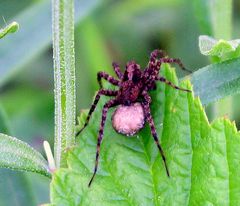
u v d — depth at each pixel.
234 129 0.08
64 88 0.08
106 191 0.08
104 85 0.09
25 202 0.09
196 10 0.10
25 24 0.11
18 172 0.09
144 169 0.08
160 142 0.08
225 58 0.09
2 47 0.11
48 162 0.08
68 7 0.08
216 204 0.08
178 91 0.08
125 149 0.09
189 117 0.08
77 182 0.08
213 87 0.09
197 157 0.08
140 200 0.08
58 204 0.08
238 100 0.12
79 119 0.09
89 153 0.08
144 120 0.09
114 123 0.09
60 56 0.08
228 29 0.10
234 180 0.08
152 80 0.09
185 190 0.08
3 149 0.08
